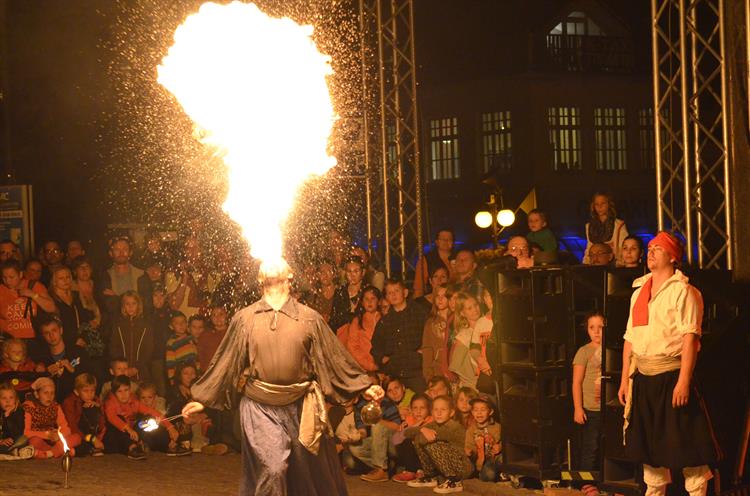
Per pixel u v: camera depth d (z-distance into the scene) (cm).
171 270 1208
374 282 1167
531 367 838
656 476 716
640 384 706
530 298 835
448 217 3416
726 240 911
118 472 984
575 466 841
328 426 673
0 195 1326
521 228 3016
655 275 706
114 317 1162
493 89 3328
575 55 3344
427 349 994
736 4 878
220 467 1003
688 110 951
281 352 663
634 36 3403
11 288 1140
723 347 766
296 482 672
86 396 1082
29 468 1002
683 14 947
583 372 822
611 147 3359
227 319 1170
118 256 1188
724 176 902
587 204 3316
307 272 1179
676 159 1605
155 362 1161
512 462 858
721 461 758
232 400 687
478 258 1041
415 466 923
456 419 887
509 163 3309
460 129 3394
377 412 689
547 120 3288
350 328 1060
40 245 1656
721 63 895
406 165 3281
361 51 1270
